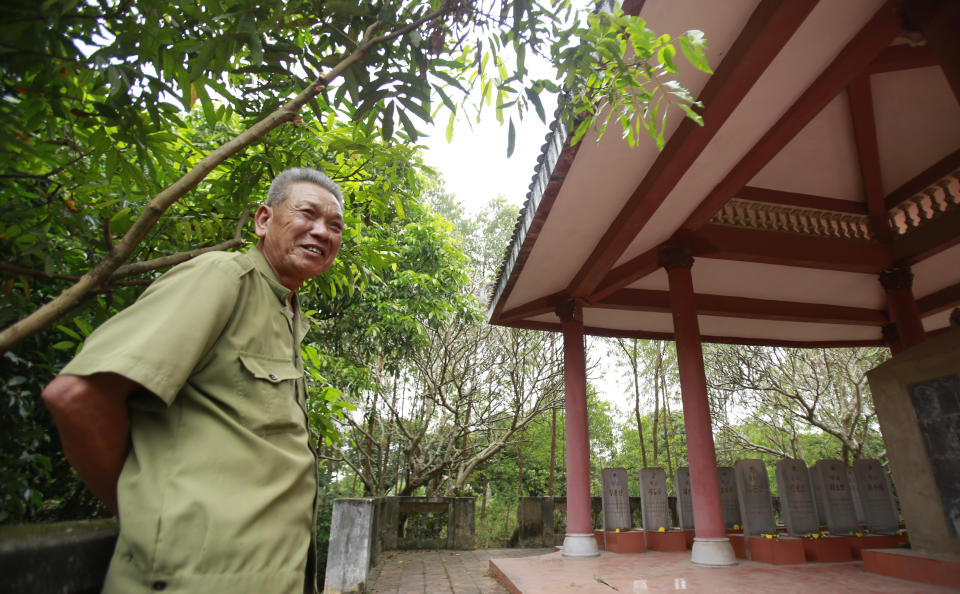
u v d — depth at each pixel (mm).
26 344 1968
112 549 1069
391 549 9430
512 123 1920
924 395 4648
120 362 906
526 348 12648
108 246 1117
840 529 6555
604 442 20297
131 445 1016
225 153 1266
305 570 1188
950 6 3148
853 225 7363
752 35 3465
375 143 2332
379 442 11117
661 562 6066
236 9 1443
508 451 17453
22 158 1418
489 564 7125
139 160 1634
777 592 4254
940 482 4484
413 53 1778
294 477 1141
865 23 3715
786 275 7949
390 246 3080
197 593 892
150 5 1371
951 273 8133
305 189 1477
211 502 960
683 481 8203
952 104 6492
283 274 1444
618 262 7336
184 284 1083
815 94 4199
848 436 11898
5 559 722
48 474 2133
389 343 8156
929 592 4051
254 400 1128
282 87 1921
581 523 6902
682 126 4465
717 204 5750
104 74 1326
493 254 14930
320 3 1664
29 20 1099
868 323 9086
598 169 5027
